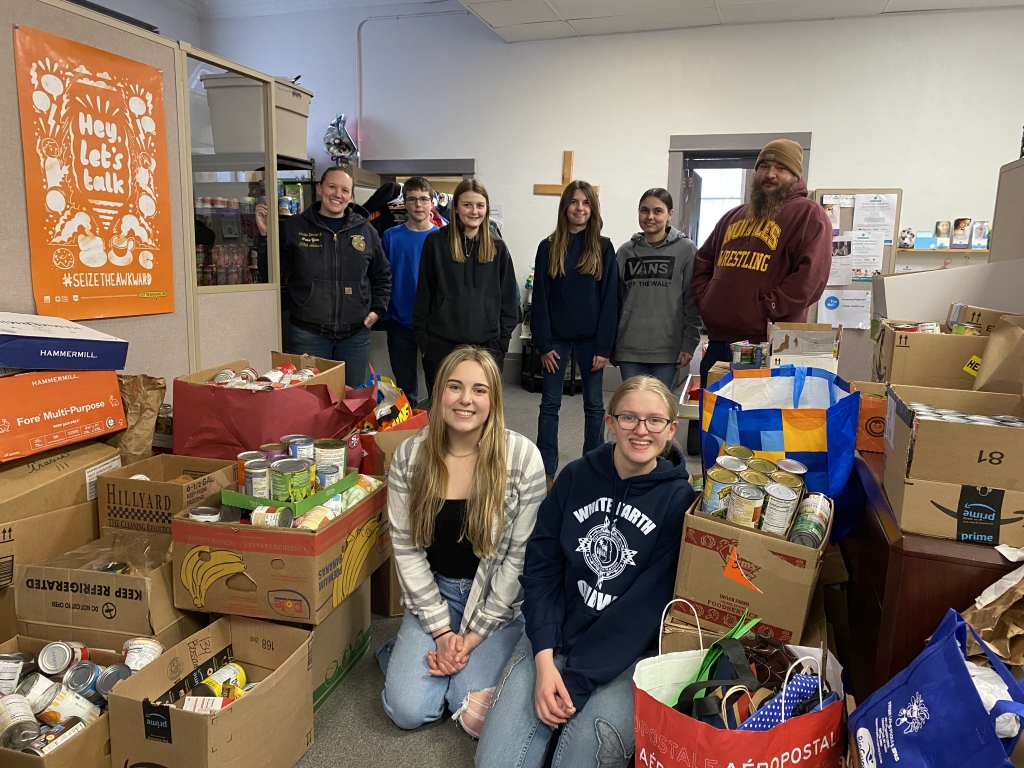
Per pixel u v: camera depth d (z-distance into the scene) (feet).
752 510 4.52
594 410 11.07
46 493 5.65
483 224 10.59
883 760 3.42
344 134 18.33
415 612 5.65
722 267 9.89
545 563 5.29
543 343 10.84
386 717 5.63
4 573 5.23
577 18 16.29
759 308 9.56
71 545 5.82
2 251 6.14
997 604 3.96
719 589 4.61
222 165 9.45
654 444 4.86
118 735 4.28
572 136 18.19
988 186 15.74
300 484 5.20
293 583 5.00
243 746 4.34
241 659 5.37
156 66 7.72
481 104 18.65
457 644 5.43
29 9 6.22
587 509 5.14
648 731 3.87
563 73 17.95
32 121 6.29
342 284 10.93
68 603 5.09
